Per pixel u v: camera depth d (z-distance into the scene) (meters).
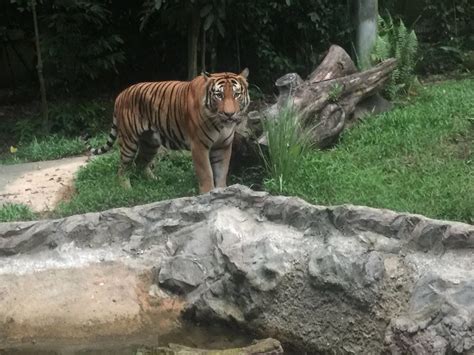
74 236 6.28
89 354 5.41
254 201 5.89
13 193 8.15
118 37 12.52
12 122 12.35
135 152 7.95
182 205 6.20
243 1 12.75
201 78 7.14
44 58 12.52
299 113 8.20
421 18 15.07
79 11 12.59
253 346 5.09
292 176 7.14
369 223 5.22
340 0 13.87
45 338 5.65
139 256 6.12
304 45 13.84
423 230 4.97
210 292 5.67
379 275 4.89
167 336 5.61
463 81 11.77
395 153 7.84
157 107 7.55
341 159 7.80
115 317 5.76
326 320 5.05
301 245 5.42
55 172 8.91
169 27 11.89
